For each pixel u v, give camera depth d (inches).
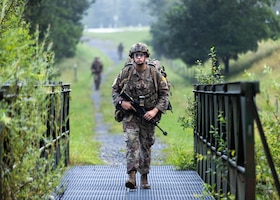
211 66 979.9
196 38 3063.5
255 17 2945.4
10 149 514.9
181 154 1019.3
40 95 532.1
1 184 498.9
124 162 1176.8
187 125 966.4
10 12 741.9
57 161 850.8
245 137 476.4
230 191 588.4
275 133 595.8
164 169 993.5
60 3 3277.6
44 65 541.6
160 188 799.1
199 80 969.5
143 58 763.4
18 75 511.2
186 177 898.7
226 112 585.0
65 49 3427.7
